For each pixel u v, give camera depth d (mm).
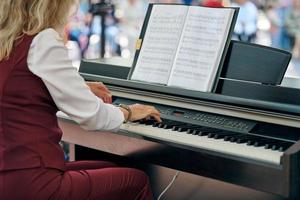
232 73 1768
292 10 5434
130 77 1942
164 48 1879
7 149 1373
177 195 2178
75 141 1810
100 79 2020
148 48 1925
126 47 4996
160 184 2221
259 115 1599
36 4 1393
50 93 1407
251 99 1625
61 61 1400
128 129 1642
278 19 5473
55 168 1429
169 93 1799
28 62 1372
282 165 1295
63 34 1498
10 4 1380
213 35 1779
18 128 1382
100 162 1837
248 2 5234
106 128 1528
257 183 1351
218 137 1539
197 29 1816
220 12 1789
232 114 1661
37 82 1389
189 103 1760
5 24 1386
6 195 1370
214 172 1433
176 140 1521
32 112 1396
